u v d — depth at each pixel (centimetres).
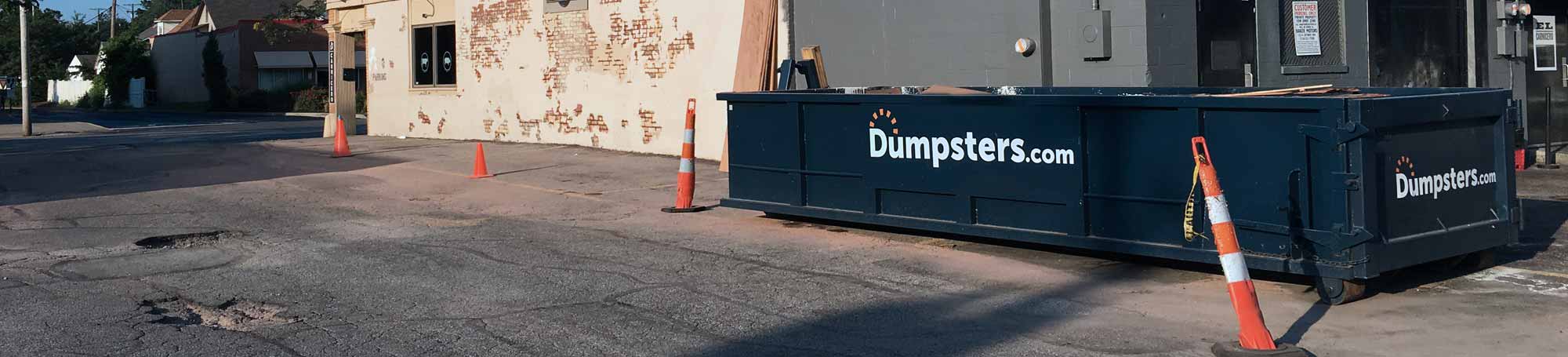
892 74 1476
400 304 736
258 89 6041
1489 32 1495
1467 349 589
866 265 846
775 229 1021
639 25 1838
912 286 774
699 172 1537
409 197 1316
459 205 1242
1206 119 742
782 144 1015
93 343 636
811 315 692
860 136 950
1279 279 766
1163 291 741
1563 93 1598
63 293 775
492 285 792
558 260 888
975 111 865
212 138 2675
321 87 5972
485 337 647
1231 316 669
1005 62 1333
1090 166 805
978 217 881
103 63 7644
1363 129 664
